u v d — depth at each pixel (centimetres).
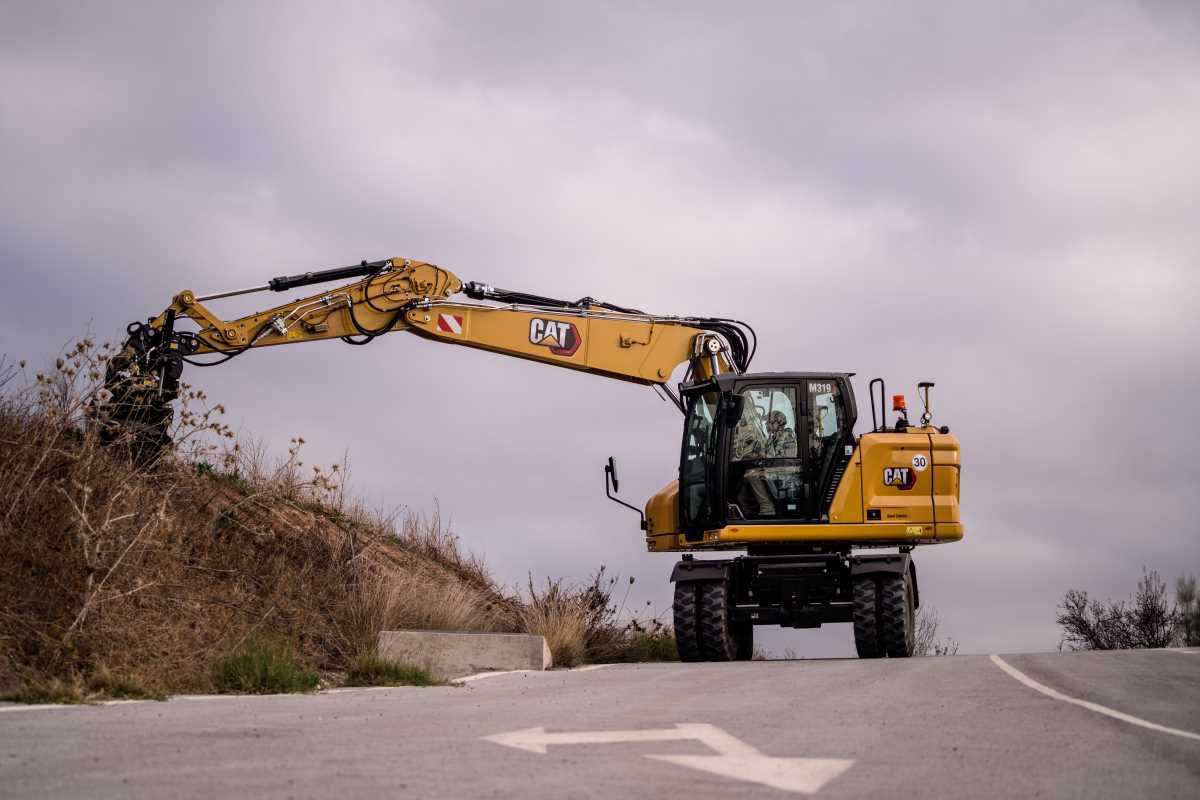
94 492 1137
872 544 1712
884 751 588
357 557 1546
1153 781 502
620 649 1803
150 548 1132
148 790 449
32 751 552
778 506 1658
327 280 1780
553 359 1853
